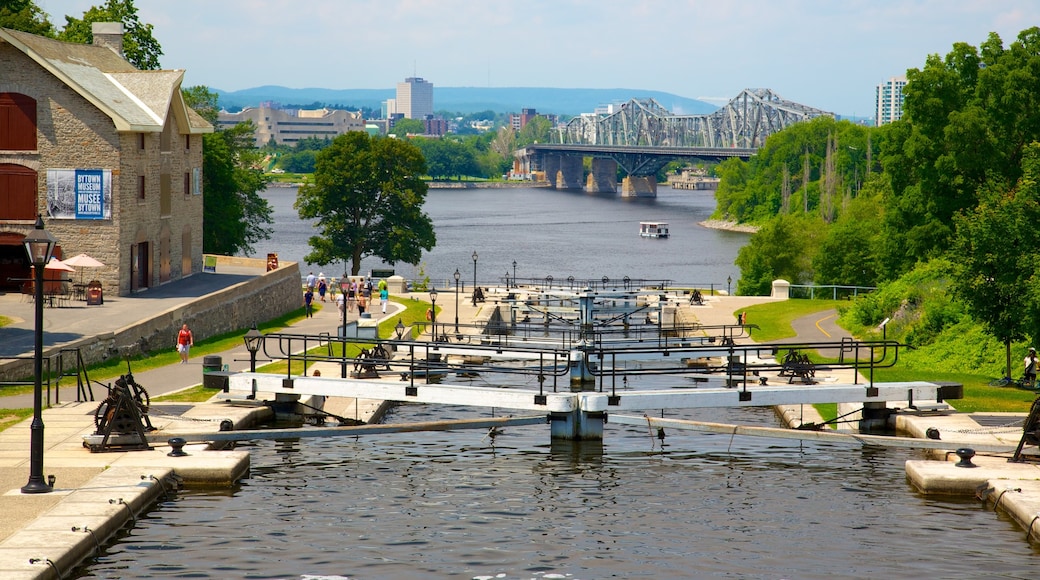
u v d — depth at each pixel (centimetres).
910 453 3838
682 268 15662
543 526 2947
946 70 7844
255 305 7175
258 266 8888
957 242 4853
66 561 2427
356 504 3127
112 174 6644
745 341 6316
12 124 6650
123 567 2527
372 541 2789
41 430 2883
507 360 5128
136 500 2883
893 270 8000
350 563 2614
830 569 2598
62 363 4422
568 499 3228
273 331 6594
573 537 2852
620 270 15262
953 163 7419
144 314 5988
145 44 10725
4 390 4228
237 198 12288
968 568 2594
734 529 2923
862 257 9625
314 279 9150
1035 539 2769
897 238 7925
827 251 9781
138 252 7031
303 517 2977
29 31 9756
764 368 4584
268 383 4166
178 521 2875
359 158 11225
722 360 6066
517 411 4734
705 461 3731
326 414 4206
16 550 2419
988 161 7400
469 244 19550
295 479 3391
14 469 3081
